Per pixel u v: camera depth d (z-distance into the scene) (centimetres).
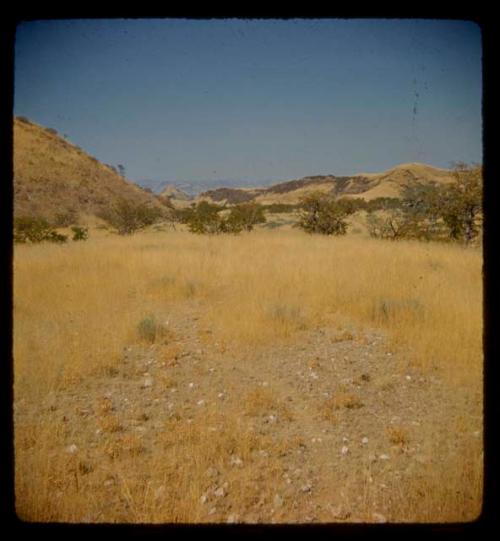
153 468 333
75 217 5494
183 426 400
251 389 489
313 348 614
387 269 1016
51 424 393
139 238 2005
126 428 404
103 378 519
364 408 444
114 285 939
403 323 662
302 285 902
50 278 996
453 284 871
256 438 381
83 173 6769
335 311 784
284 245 1573
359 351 598
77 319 724
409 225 1898
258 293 834
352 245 1510
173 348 610
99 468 337
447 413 427
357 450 367
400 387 488
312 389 489
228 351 604
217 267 1117
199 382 509
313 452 365
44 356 538
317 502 299
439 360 545
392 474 328
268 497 305
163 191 17775
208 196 11419
